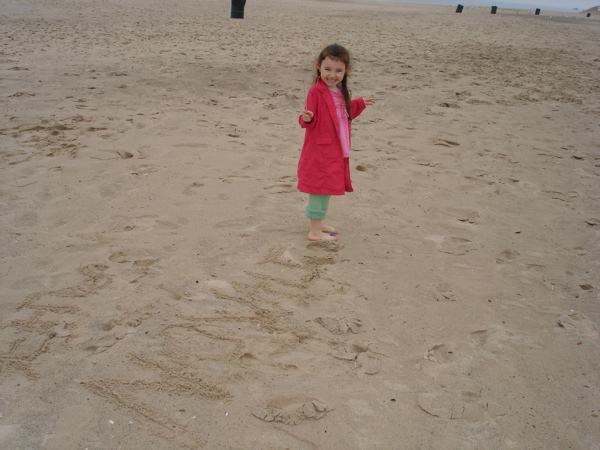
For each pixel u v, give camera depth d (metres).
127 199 4.37
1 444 2.04
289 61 11.16
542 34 20.78
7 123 6.20
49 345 2.62
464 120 7.79
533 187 5.29
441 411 2.34
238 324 2.86
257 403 2.33
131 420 2.20
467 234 4.16
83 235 3.74
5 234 3.69
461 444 2.17
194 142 5.93
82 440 2.09
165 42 12.77
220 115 7.16
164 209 4.22
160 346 2.65
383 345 2.76
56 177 4.75
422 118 7.78
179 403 2.30
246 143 6.03
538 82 11.05
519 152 6.41
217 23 17.61
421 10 31.94
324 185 3.62
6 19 15.28
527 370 2.64
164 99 7.73
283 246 3.73
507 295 3.31
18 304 2.92
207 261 3.48
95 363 2.51
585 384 2.56
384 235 4.04
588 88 10.70
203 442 2.11
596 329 2.99
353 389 2.44
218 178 4.94
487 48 15.66
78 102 7.27
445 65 12.26
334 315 2.99
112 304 2.96
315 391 2.42
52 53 10.53
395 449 2.13
